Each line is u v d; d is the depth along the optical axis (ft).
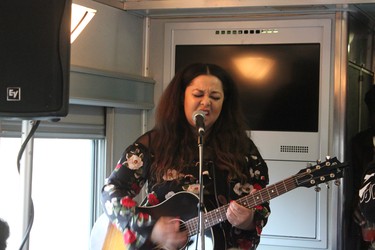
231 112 7.93
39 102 5.82
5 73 5.86
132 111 11.02
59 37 5.86
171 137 7.77
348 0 9.73
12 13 5.89
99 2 9.94
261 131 10.84
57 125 9.36
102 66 10.08
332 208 10.44
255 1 10.07
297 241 10.67
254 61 10.89
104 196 7.75
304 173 7.30
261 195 7.26
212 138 7.76
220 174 7.50
